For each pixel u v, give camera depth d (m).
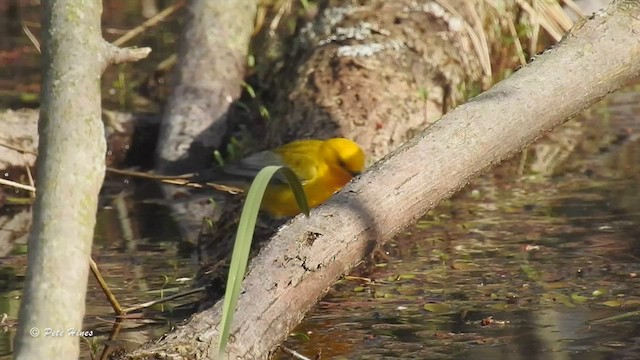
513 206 12.24
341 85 14.09
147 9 20.78
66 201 5.92
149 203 13.34
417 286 9.74
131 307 9.26
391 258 10.62
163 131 14.88
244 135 14.89
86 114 6.25
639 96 16.62
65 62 6.42
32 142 14.17
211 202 13.24
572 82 9.92
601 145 14.62
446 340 8.34
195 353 7.09
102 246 11.35
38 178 6.04
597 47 10.11
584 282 9.64
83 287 5.77
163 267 10.57
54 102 6.28
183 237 11.67
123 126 15.02
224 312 5.89
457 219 11.85
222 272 10.05
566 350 8.03
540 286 9.58
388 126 13.54
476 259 10.44
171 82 16.06
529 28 16.33
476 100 9.62
